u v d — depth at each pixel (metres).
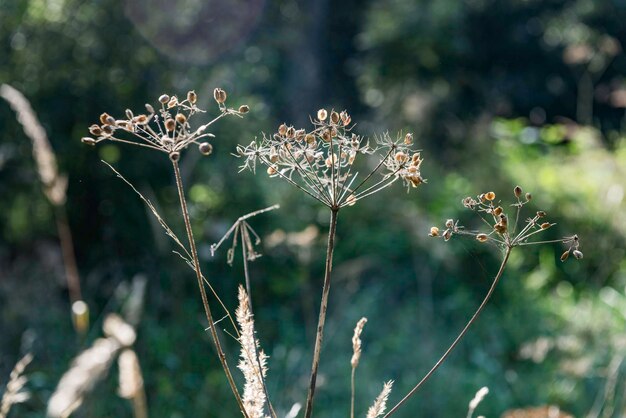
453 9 12.57
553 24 14.83
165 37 6.39
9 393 2.47
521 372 5.14
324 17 13.19
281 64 11.74
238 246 5.84
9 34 6.14
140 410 2.29
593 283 6.44
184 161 5.92
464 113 12.88
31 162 5.85
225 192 6.11
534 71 15.09
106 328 2.26
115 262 5.68
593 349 5.04
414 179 1.36
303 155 1.37
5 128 5.91
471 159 8.38
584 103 12.95
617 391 4.37
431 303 5.61
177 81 6.37
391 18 12.62
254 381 1.42
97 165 5.93
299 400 4.54
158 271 5.57
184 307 5.42
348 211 6.47
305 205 6.30
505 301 6.10
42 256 5.57
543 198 7.01
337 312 5.61
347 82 14.19
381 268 6.23
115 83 6.22
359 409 4.62
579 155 8.84
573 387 4.57
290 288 5.66
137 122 1.30
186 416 4.46
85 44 6.17
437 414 4.75
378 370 5.10
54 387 4.16
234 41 7.21
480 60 14.79
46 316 4.96
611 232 6.75
